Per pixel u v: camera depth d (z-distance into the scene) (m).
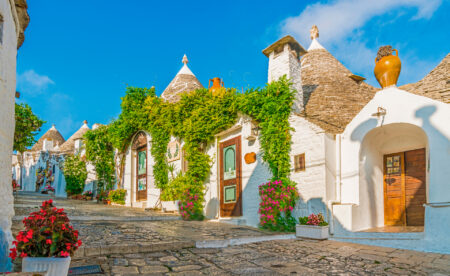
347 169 8.40
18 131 13.07
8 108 5.05
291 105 9.48
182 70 17.91
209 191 12.02
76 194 20.67
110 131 17.88
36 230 3.88
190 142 12.27
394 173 8.95
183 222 10.57
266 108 9.64
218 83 13.27
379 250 6.61
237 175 11.02
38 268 3.69
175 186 12.13
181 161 13.31
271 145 9.41
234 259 5.66
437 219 6.52
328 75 12.45
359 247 6.92
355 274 4.86
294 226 8.73
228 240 6.96
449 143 6.77
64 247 3.90
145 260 5.37
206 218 11.77
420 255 6.16
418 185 8.48
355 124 8.44
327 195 8.20
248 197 10.41
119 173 17.64
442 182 6.73
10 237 4.69
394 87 7.98
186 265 5.16
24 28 6.21
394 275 4.83
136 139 16.61
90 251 5.51
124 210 13.07
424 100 7.32
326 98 11.05
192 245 6.59
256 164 10.27
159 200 14.22
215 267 5.10
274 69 10.69
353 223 7.70
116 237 6.84
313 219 7.93
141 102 16.08
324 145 8.37
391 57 8.12
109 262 5.12
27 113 13.38
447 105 6.95
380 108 7.90
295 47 10.72
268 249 6.60
